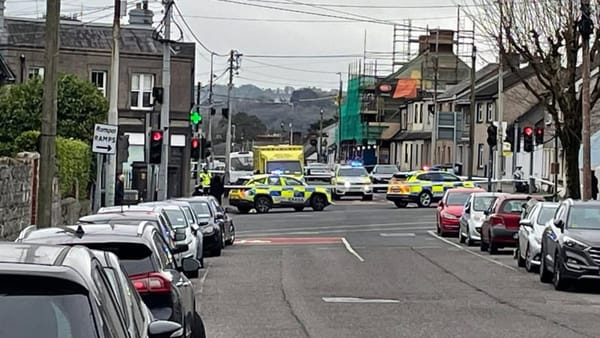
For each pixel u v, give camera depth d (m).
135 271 10.03
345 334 14.33
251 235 38.22
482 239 31.69
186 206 24.38
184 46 63.50
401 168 100.12
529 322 15.80
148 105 61.81
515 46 35.66
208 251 28.67
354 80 109.56
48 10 18.97
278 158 63.19
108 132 26.44
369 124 105.00
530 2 35.59
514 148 45.53
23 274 5.17
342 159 117.06
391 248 32.53
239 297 19.12
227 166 70.81
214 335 14.12
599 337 14.25
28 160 25.91
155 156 32.91
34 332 5.00
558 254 20.72
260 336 14.08
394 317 16.28
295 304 18.03
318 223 44.22
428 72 103.88
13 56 58.78
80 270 5.45
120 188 34.03
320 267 25.80
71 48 60.28
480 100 79.38
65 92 42.25
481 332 14.62
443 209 38.00
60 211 30.89
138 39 62.66
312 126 170.50
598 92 35.19
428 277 23.55
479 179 60.75
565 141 34.97
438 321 15.84
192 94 63.81
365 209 53.81
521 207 30.39
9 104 38.88
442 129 74.81
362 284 21.77
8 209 23.98
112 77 30.17
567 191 35.00
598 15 34.47
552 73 35.00
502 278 23.45
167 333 7.28
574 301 18.92
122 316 6.16
